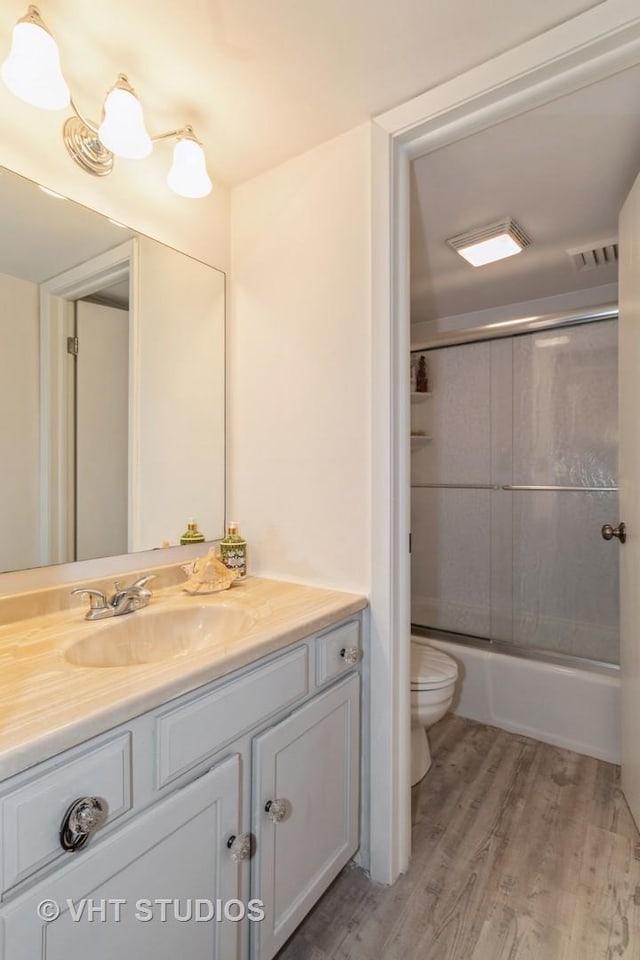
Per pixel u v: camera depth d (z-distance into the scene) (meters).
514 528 2.63
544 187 1.54
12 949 0.59
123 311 1.35
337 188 1.39
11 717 0.65
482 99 1.14
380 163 1.29
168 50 1.08
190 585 1.37
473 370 2.78
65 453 1.23
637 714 1.45
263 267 1.57
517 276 2.26
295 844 1.08
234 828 0.92
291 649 1.07
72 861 0.66
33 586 1.16
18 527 1.14
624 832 1.50
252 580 1.53
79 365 1.25
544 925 1.19
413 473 2.96
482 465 2.74
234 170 1.54
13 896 0.60
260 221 1.58
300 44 1.06
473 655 2.26
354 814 1.31
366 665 1.34
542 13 1.00
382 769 1.32
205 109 1.27
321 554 1.44
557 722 2.04
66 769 0.65
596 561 2.41
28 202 1.14
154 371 1.43
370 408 1.33
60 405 1.22
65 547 1.22
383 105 1.26
